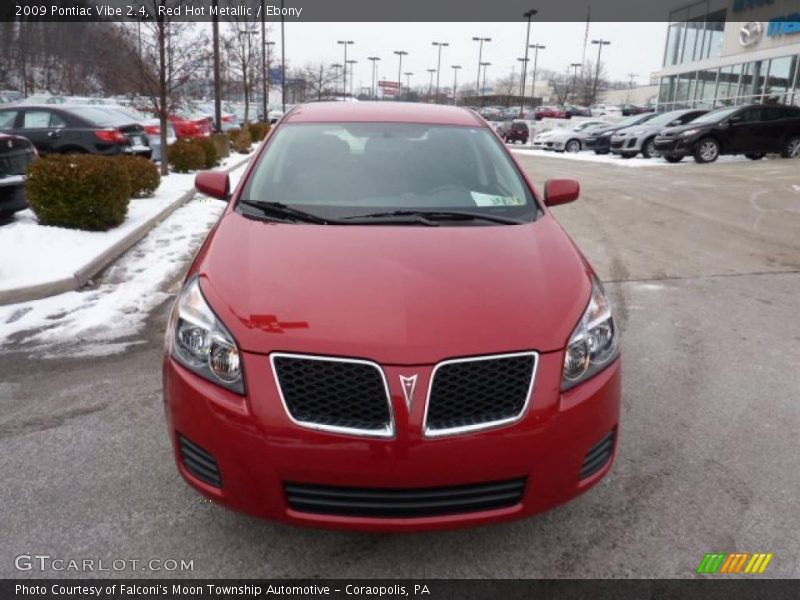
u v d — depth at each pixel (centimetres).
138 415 353
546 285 257
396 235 290
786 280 654
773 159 1895
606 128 2719
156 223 855
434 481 216
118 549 250
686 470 312
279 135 385
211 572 240
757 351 467
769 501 289
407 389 216
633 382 411
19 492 283
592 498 289
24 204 752
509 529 267
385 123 399
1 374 402
